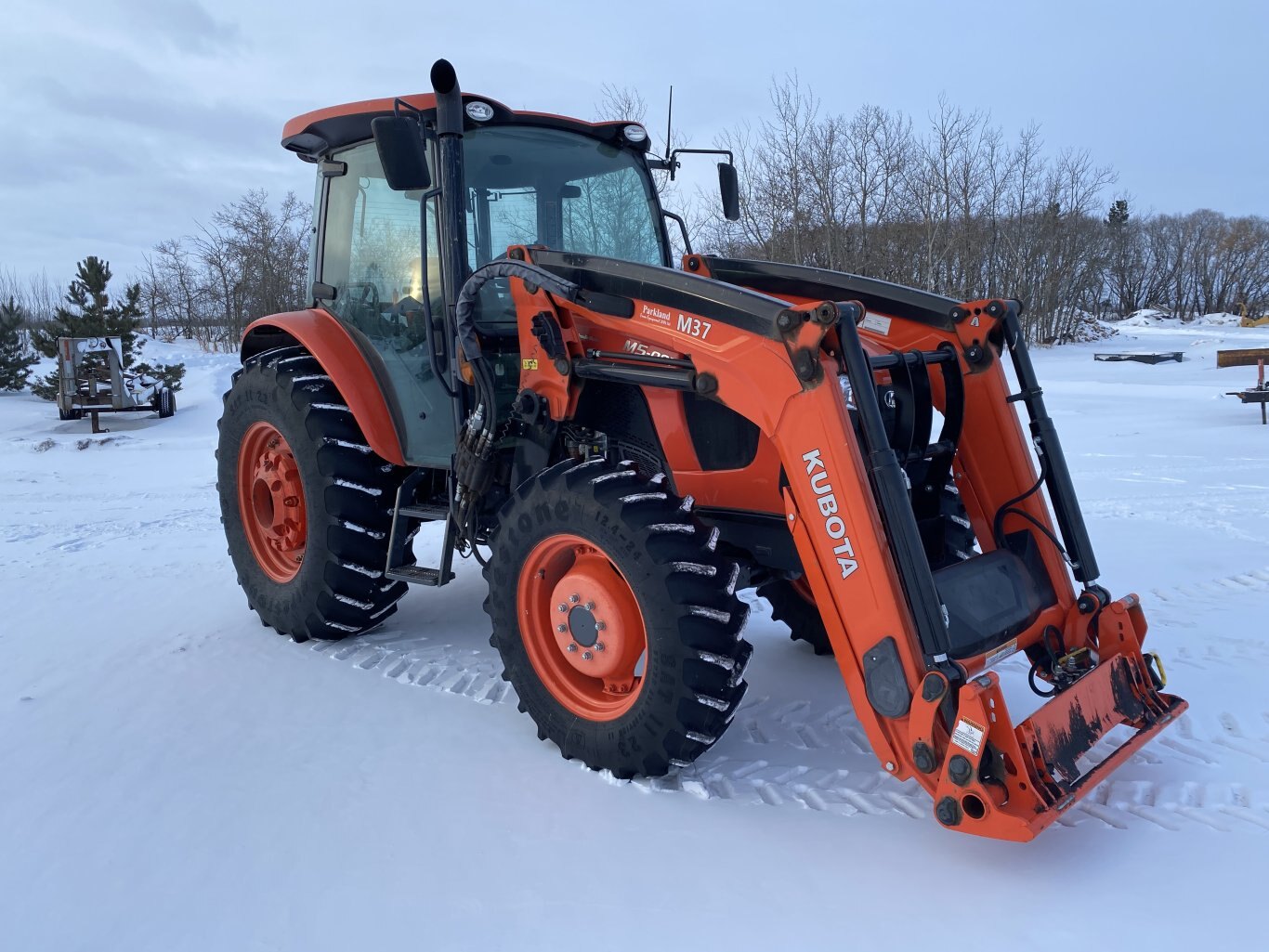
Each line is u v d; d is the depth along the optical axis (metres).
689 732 2.53
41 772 2.83
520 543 2.85
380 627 4.16
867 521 2.30
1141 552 4.98
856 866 2.21
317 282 3.98
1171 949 1.87
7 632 4.25
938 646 2.24
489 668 3.62
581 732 2.76
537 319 2.94
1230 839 2.25
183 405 16.89
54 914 2.13
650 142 3.92
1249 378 16.39
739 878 2.19
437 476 3.89
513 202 3.54
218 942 2.02
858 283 3.13
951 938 1.93
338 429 3.72
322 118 3.69
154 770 2.83
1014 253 28.23
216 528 6.75
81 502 8.10
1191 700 3.04
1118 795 2.46
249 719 3.20
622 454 3.10
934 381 2.98
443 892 2.17
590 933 2.00
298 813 2.55
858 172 21.70
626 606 2.70
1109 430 10.42
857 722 3.05
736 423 2.87
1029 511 2.85
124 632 4.18
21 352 20.12
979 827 2.12
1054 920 1.97
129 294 19.12
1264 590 4.21
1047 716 2.25
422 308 3.50
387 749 2.94
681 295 2.62
